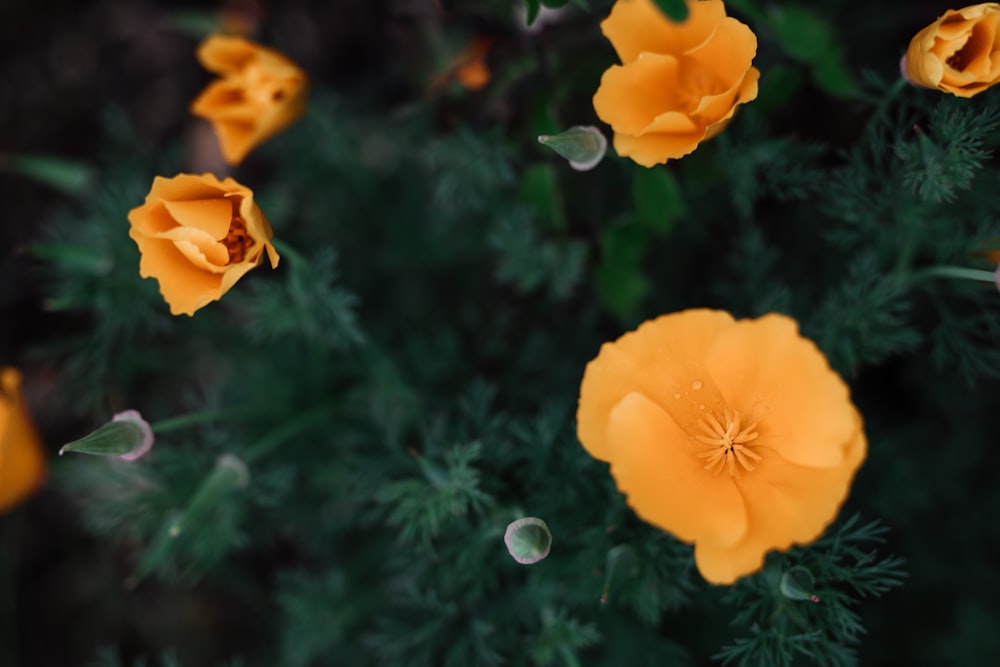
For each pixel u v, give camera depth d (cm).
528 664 42
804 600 37
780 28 41
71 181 49
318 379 48
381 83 53
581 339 48
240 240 38
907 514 47
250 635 56
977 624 47
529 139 44
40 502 58
